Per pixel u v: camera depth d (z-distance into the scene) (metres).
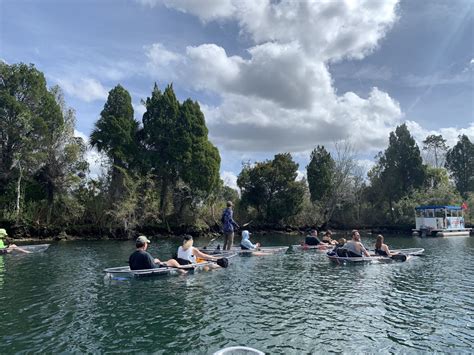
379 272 14.48
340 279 12.98
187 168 40.91
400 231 48.81
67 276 13.60
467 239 36.50
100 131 38.25
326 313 8.77
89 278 13.13
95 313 8.69
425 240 35.31
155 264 13.17
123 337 7.11
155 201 38.44
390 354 6.41
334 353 6.43
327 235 24.53
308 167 52.72
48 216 34.00
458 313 8.80
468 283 12.30
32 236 32.88
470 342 6.96
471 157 65.00
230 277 13.16
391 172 54.31
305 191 51.56
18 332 7.39
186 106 41.78
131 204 35.38
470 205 53.34
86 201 36.25
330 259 17.66
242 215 47.22
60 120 36.22
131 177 37.44
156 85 42.22
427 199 50.88
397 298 10.23
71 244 29.00
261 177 47.03
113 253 21.94
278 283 12.22
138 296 10.32
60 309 9.03
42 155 33.56
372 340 7.05
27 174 34.22
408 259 18.27
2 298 10.17
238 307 9.23
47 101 35.56
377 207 55.22
